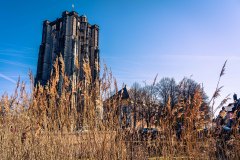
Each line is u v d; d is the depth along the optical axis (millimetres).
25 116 5070
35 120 5008
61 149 4840
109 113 4805
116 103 4863
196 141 4289
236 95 5016
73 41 75188
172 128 4590
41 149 4898
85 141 4684
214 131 4352
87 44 78000
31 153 4863
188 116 4332
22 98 5168
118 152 4582
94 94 4918
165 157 4434
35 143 4926
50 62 77875
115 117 4805
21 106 5129
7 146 4992
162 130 4602
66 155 4773
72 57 72062
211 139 4316
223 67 4191
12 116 5129
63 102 5016
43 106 5059
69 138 4848
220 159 4305
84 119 4832
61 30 78062
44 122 5023
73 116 4922
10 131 5066
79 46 76625
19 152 4914
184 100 4480
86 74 5051
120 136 4676
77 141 4773
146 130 4805
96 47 82000
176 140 4516
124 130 4789
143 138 4781
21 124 5074
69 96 5023
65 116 4902
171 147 4457
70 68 69938
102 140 4578
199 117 4320
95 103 4875
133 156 4688
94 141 4625
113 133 4707
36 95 5180
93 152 4609
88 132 4707
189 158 4211
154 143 4645
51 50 79250
